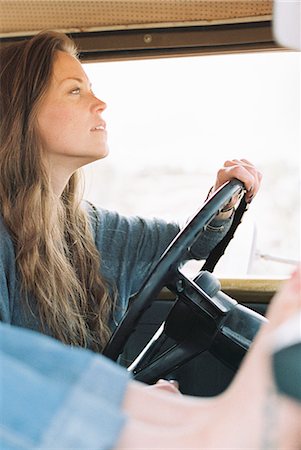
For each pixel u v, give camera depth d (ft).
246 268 6.71
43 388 1.44
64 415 1.39
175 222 5.91
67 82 5.21
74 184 5.61
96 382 1.55
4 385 1.42
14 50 5.38
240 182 4.87
